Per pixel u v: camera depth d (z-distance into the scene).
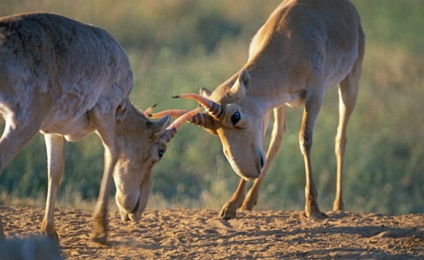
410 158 56.53
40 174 46.94
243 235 28.81
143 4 83.81
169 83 60.34
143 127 28.34
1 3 70.56
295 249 26.05
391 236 28.17
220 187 45.81
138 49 74.19
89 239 28.11
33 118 23.83
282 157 52.00
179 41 78.88
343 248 25.91
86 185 47.47
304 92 33.53
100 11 78.75
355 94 37.53
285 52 33.06
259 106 31.62
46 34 24.27
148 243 27.50
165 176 50.00
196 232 29.27
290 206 45.12
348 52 36.22
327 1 36.28
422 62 77.50
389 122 62.09
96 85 25.78
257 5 91.06
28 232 28.69
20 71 23.42
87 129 26.78
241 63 68.12
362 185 51.66
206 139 53.81
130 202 28.39
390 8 94.12
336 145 37.12
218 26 85.00
